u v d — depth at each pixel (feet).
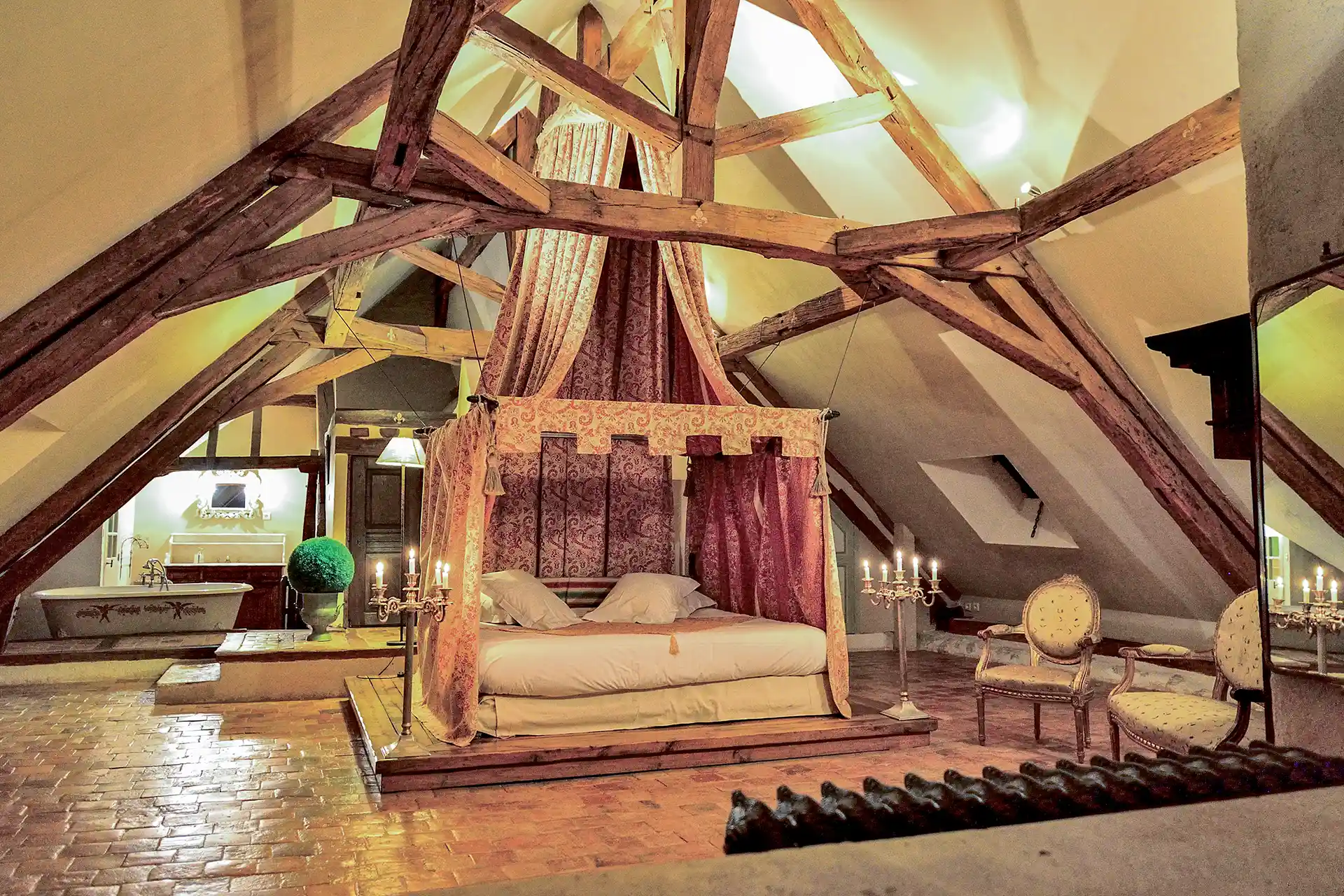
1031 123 15.67
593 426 15.92
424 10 9.03
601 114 14.66
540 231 18.01
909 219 19.57
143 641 26.18
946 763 15.71
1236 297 15.67
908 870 3.47
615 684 15.69
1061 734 18.08
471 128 19.43
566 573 22.16
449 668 15.96
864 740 16.49
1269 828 4.11
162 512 37.11
